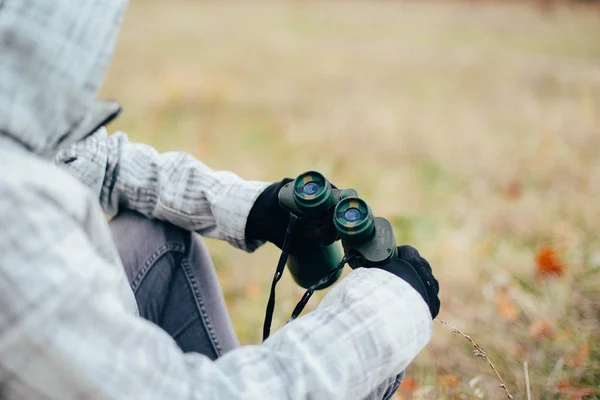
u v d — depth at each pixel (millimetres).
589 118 5207
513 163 4301
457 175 4191
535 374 2051
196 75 7363
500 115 5559
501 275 2773
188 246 1559
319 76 7387
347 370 1081
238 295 2744
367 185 4090
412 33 10211
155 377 973
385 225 1323
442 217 3533
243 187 1494
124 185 1561
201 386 1010
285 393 1041
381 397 1274
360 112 5859
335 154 4695
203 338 1513
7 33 988
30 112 996
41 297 916
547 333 2285
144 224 1548
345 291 1190
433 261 3004
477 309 2525
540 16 11602
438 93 6488
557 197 3635
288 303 2570
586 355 2123
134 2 13359
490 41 9359
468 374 2066
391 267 1255
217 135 5191
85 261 968
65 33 1017
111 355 947
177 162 1550
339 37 9906
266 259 3018
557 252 2902
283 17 11898
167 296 1518
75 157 1488
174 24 10961
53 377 928
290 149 4836
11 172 951
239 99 6367
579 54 8172
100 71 1047
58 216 971
